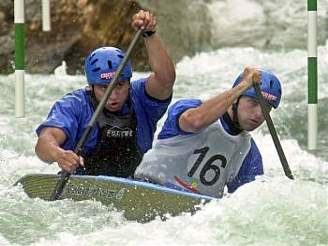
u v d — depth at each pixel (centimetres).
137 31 1984
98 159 2008
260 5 4422
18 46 2600
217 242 1547
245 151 1897
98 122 1988
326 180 2530
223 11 4359
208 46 4238
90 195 1847
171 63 2031
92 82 1977
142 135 2053
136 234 1600
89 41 3928
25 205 1802
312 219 1588
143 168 1902
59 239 1603
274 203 1627
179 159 1872
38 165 2538
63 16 3938
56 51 3884
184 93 3438
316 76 2455
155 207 1761
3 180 2302
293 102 3269
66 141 1962
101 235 1603
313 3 2444
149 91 2036
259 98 1805
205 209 1666
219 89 3512
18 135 2897
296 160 2767
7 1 3947
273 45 4278
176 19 4225
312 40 2455
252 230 1576
